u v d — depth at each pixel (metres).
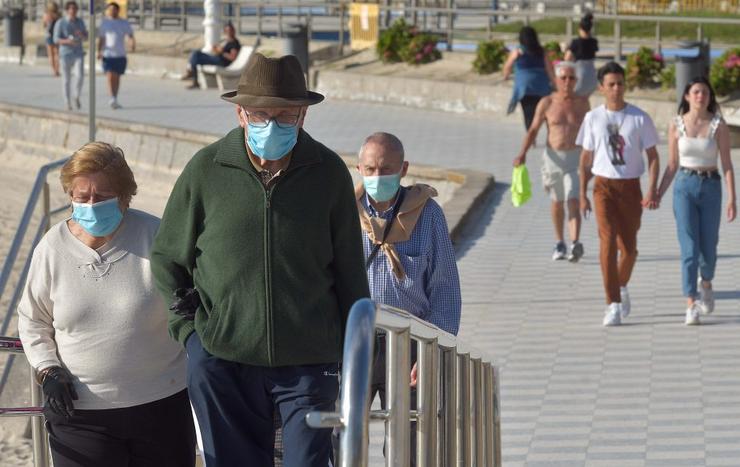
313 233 10.18
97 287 11.44
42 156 59.75
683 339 24.06
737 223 34.25
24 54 92.81
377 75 67.75
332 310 10.46
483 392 12.70
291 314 10.17
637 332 24.66
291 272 10.16
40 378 11.57
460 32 75.94
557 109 30.50
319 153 10.33
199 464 13.35
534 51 48.59
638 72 55.53
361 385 7.45
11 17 94.06
